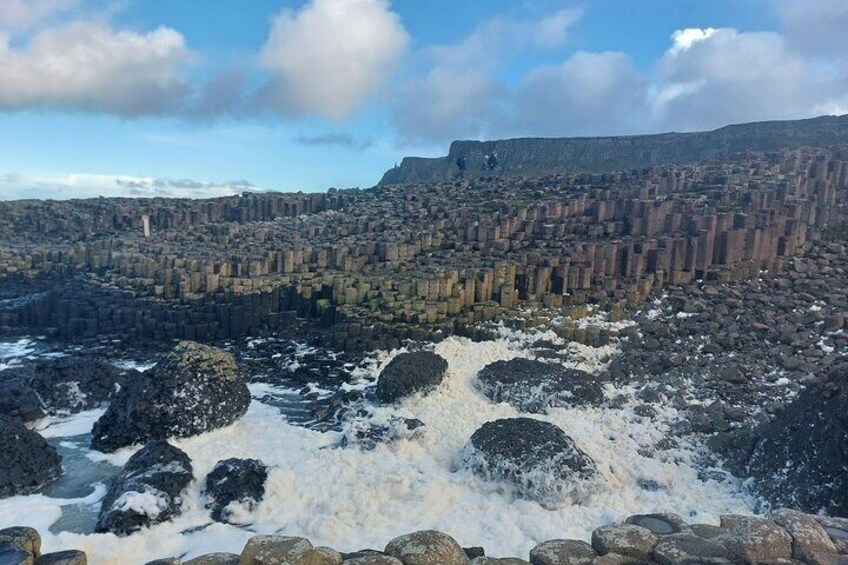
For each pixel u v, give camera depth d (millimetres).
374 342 20156
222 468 12422
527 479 12180
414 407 16266
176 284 24203
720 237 24016
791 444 12195
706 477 13117
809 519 8219
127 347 22188
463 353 19344
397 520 11289
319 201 43406
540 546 8086
